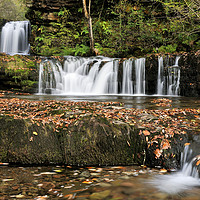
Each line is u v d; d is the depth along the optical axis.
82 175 4.09
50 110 6.19
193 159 4.12
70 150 4.77
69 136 4.84
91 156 4.75
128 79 15.34
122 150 4.76
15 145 4.83
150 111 6.42
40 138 4.88
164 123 5.17
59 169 4.45
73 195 3.28
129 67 15.30
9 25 24.31
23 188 3.52
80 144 4.77
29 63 15.70
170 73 14.25
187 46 17.84
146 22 19.30
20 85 15.45
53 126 5.02
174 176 4.06
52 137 4.92
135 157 4.74
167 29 18.72
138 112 6.12
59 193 3.35
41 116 5.77
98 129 4.83
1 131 4.90
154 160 4.56
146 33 18.95
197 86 13.17
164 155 4.47
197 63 13.16
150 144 4.62
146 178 3.93
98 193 3.34
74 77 16.23
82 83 16.17
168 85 14.37
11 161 4.80
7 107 7.00
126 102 9.02
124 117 5.49
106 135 4.77
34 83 15.54
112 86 15.75
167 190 3.47
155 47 18.89
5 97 10.90
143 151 4.70
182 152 4.39
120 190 3.44
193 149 4.26
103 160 4.74
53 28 20.89
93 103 7.77
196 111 6.46
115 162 4.75
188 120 5.54
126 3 19.78
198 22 17.36
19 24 24.25
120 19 19.59
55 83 15.92
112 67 15.77
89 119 5.03
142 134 4.75
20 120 5.01
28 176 4.04
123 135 4.80
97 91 15.98
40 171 4.32
